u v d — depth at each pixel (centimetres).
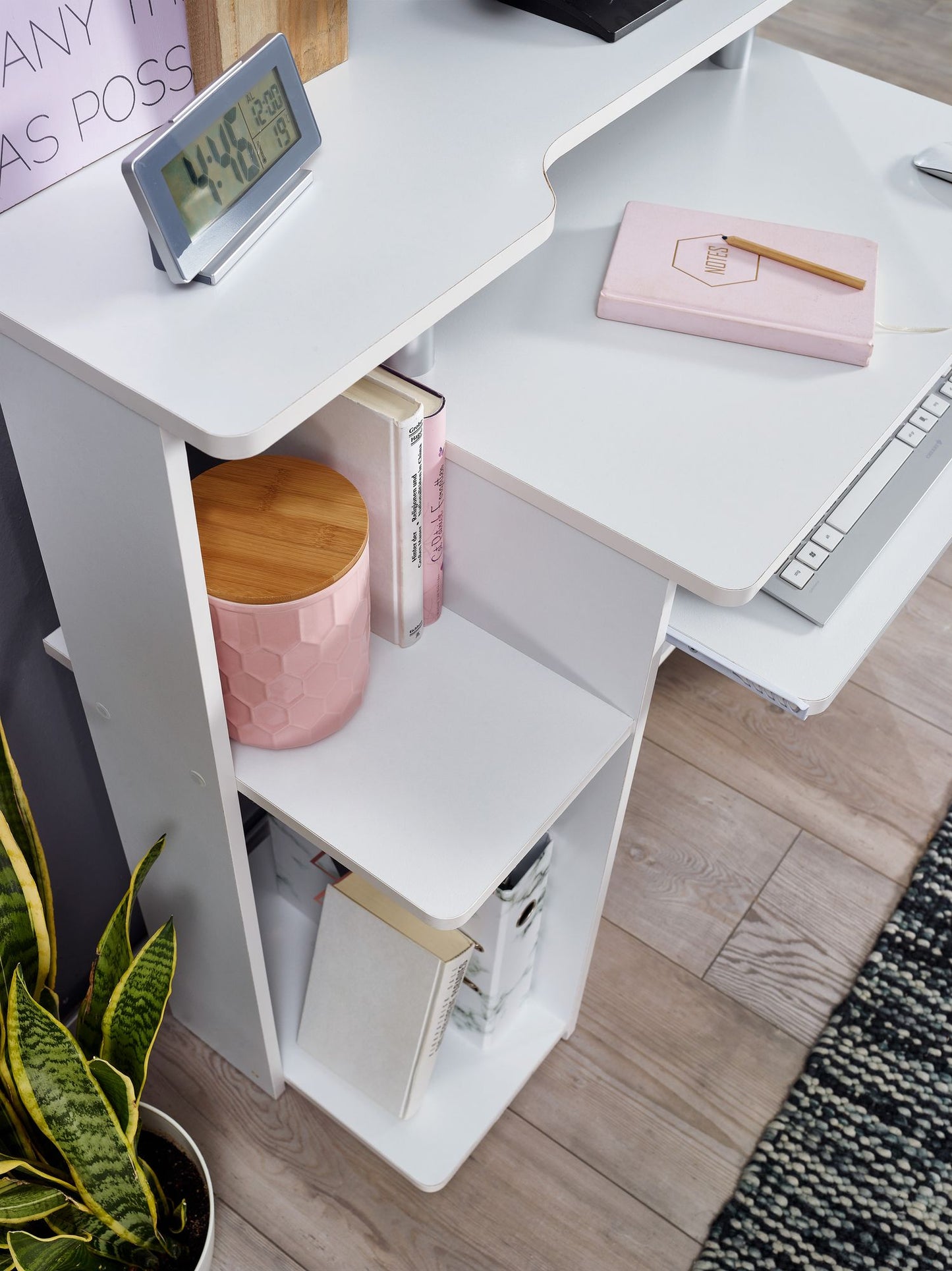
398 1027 104
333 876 112
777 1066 121
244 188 64
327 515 76
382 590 85
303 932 124
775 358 85
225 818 83
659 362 84
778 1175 113
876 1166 114
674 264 89
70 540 72
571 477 76
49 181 65
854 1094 119
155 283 61
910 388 83
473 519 82
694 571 70
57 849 108
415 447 75
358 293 62
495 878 76
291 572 72
